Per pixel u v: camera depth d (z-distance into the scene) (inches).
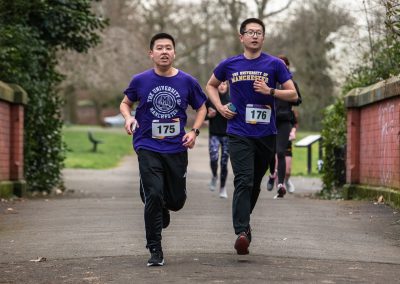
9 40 862.5
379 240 494.3
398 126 673.0
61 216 618.5
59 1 941.8
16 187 836.0
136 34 3046.3
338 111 895.7
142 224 566.3
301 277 371.9
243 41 442.3
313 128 2851.9
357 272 388.2
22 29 876.6
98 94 3885.3
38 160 933.8
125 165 1716.3
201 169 1504.7
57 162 962.7
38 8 903.1
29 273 390.0
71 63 2559.1
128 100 425.4
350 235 512.7
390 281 367.6
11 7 888.9
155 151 417.1
